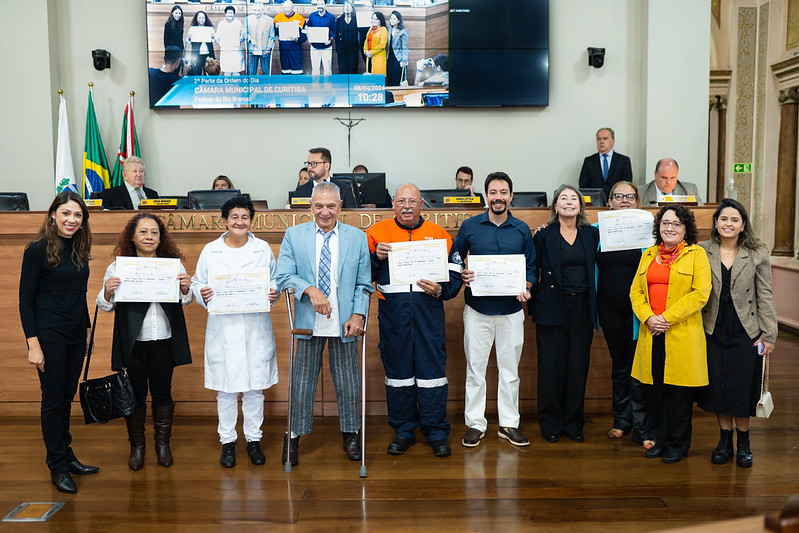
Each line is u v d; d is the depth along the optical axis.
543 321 3.89
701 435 4.05
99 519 2.93
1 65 6.79
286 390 4.45
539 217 4.37
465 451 3.79
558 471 3.46
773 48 8.67
